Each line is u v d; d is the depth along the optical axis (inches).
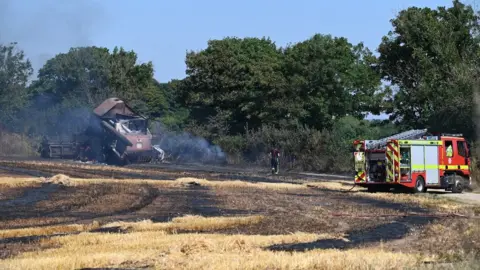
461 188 1429.6
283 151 2516.0
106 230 716.7
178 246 581.9
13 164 2036.2
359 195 1267.2
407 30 2172.7
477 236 622.5
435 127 1893.5
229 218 821.9
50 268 494.3
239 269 487.2
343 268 490.0
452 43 2059.5
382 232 723.4
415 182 1370.6
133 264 517.7
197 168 2287.2
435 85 1993.1
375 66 2297.0
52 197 1116.5
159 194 1206.3
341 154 2261.3
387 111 2234.3
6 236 673.0
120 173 1798.7
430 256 547.5
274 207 997.2
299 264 501.7
